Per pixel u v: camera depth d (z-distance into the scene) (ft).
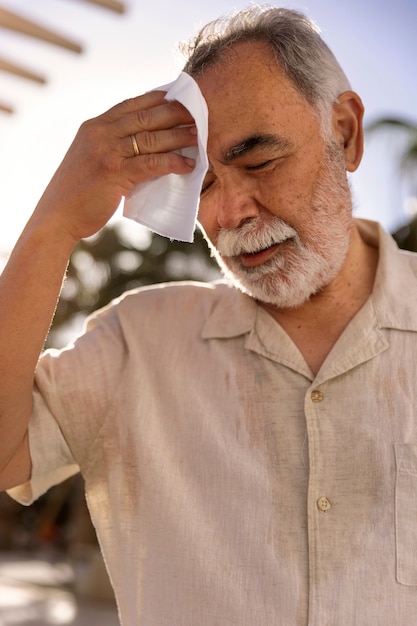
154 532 5.34
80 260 36.81
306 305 5.56
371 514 4.98
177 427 5.49
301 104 5.21
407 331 5.33
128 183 5.01
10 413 5.22
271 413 5.33
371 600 4.84
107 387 5.67
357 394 5.20
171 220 4.98
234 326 5.62
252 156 5.08
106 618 33.71
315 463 5.10
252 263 5.27
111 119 5.03
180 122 4.98
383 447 5.06
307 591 4.94
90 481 5.72
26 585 46.37
